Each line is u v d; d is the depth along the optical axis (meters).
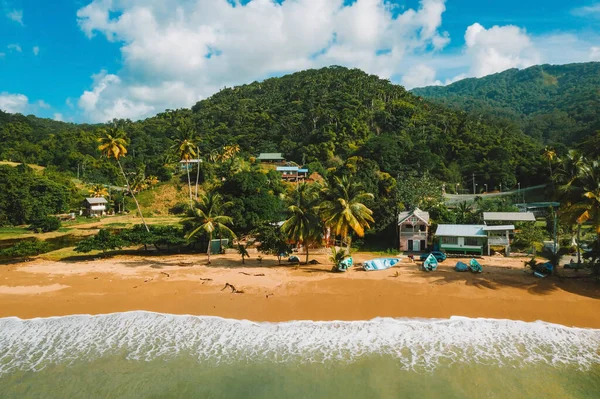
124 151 62.66
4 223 89.75
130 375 23.19
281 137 154.00
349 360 24.55
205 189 110.31
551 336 27.55
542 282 36.94
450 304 32.66
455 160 131.50
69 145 152.88
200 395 21.19
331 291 35.69
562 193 38.56
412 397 20.77
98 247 50.94
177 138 69.50
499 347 26.12
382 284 37.22
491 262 45.34
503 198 95.94
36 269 45.03
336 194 44.78
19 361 24.97
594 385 21.86
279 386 21.88
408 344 26.55
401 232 53.81
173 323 30.20
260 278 39.72
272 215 66.62
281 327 29.22
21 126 177.12
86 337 28.14
